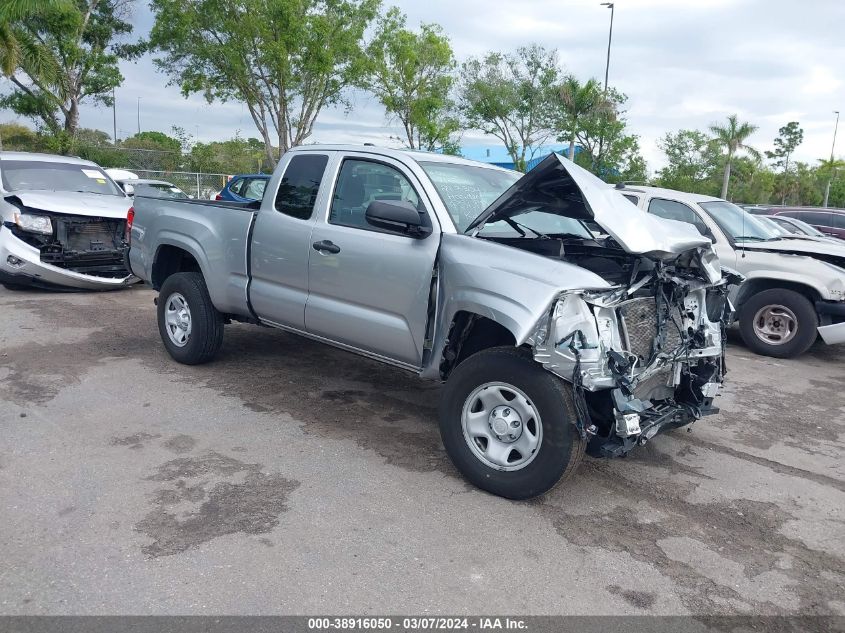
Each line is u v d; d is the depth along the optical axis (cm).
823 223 1778
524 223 505
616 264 442
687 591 329
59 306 880
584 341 366
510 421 397
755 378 728
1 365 621
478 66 3309
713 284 454
